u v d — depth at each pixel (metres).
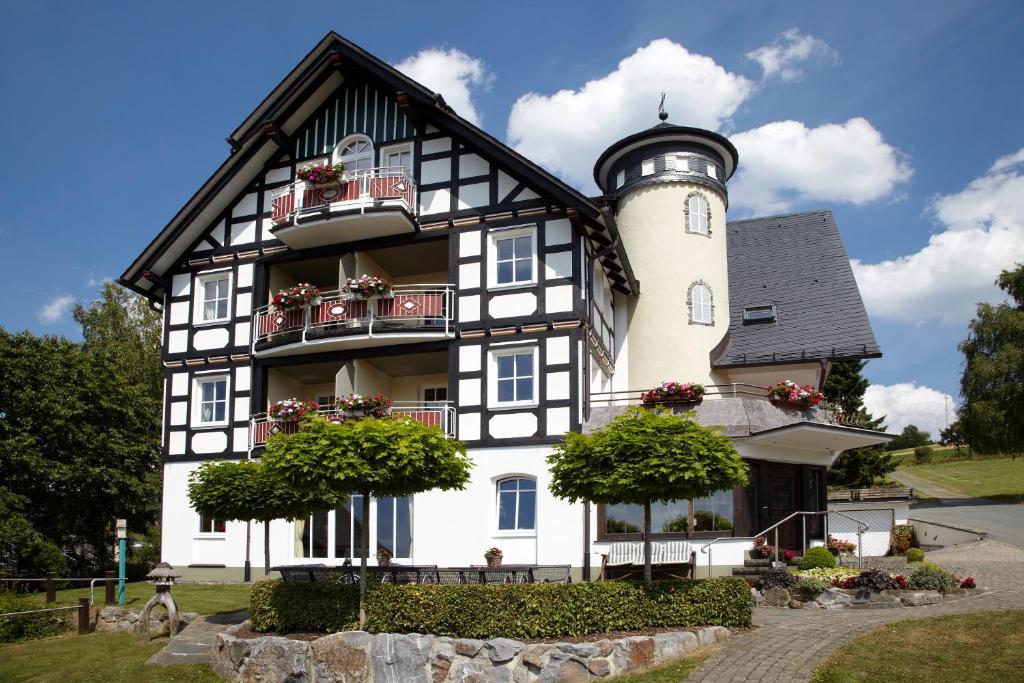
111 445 24.80
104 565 26.61
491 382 18.81
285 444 12.05
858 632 11.23
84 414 24.92
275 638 11.92
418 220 20.11
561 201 18.70
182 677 12.12
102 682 12.16
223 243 22.30
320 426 12.13
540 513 17.89
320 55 20.75
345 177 20.09
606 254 20.09
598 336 20.05
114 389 25.95
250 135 21.48
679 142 23.53
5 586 19.56
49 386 24.36
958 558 21.22
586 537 17.48
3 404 23.84
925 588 14.21
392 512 19.02
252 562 20.31
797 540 19.17
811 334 22.50
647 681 9.92
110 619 15.80
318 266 22.08
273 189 21.98
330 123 21.58
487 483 18.36
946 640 10.56
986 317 38.56
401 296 19.53
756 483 18.25
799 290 24.06
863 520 22.55
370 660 11.13
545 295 18.72
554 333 18.52
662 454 11.45
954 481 47.97
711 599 11.86
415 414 19.09
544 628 11.14
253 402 21.06
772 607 14.19
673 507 17.78
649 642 10.80
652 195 23.39
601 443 11.84
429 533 18.61
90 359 25.81
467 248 19.58
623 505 17.83
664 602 11.68
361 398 19.00
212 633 13.95
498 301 19.08
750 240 26.52
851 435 17.81
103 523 25.88
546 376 18.39
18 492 23.61
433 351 19.64
